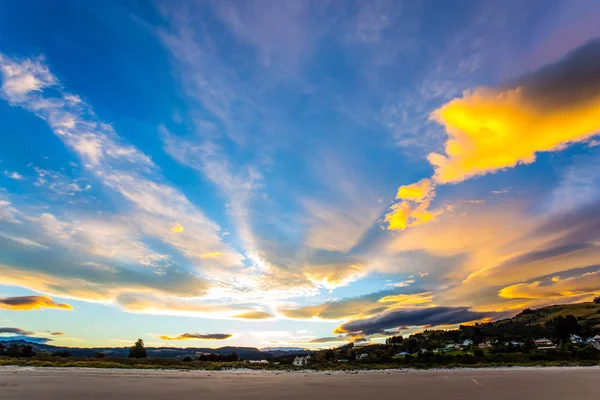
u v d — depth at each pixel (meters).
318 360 120.19
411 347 157.25
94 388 33.94
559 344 147.12
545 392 38.38
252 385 43.78
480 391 39.31
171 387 38.25
